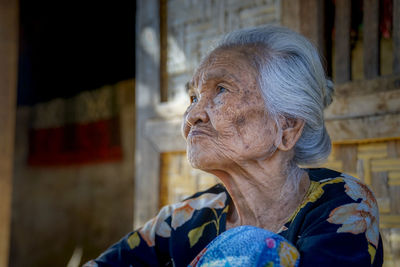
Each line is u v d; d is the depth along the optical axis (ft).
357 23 5.11
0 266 8.38
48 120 20.39
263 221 2.93
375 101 4.17
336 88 4.43
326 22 4.70
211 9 5.51
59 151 20.20
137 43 6.22
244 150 2.75
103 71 18.72
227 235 2.16
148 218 5.78
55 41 18.54
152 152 5.83
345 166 4.36
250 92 2.79
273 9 4.98
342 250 2.24
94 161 19.33
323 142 3.09
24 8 16.15
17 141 21.27
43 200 20.76
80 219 19.81
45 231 20.67
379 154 4.18
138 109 6.11
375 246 2.40
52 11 16.55
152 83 5.96
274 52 2.87
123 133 18.67
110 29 17.28
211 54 3.03
